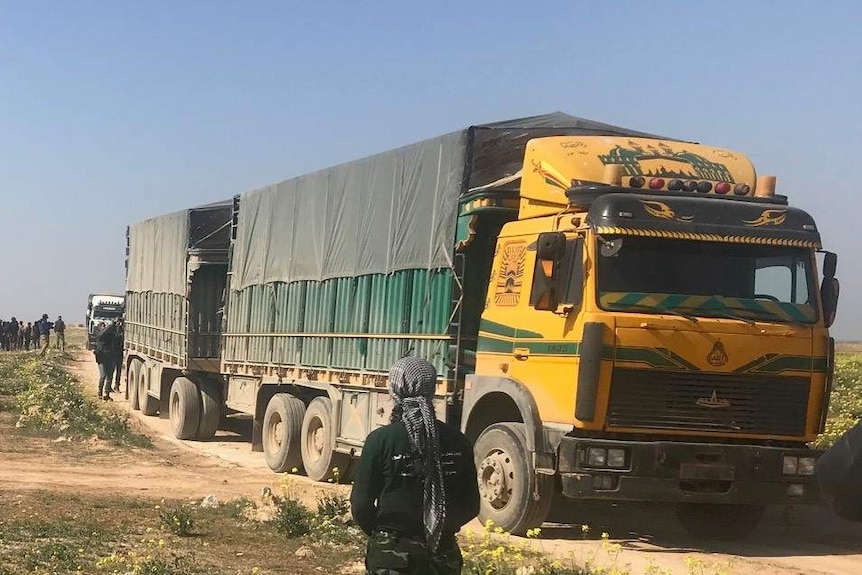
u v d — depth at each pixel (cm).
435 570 486
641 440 970
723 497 971
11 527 973
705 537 1119
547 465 988
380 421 1310
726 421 973
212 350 2059
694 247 980
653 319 954
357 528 1004
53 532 960
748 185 1073
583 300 961
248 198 1830
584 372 946
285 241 1652
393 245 1296
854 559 984
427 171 1225
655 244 973
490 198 1112
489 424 1122
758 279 995
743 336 973
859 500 332
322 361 1483
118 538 957
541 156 1074
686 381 965
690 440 977
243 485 1391
